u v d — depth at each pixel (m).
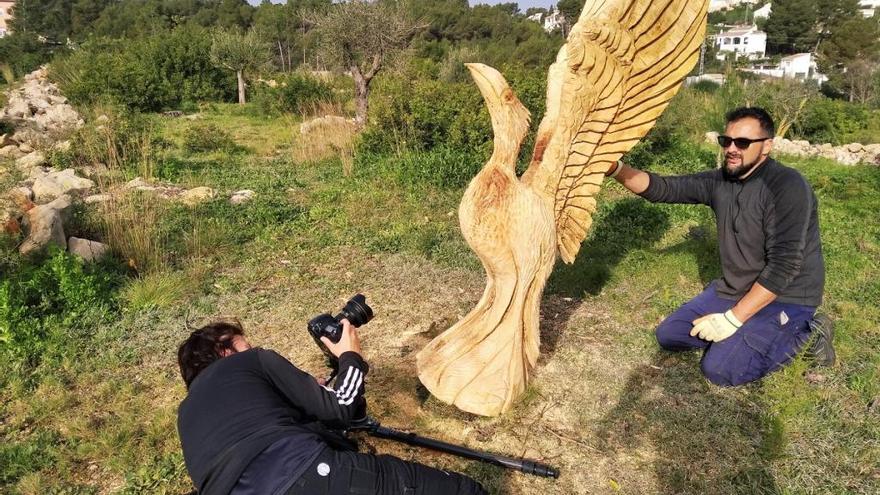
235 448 1.84
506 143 2.93
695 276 5.12
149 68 20.58
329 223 6.58
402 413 3.34
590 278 4.96
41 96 15.99
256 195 7.66
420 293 4.87
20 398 3.54
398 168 8.20
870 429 3.11
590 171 3.37
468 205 2.99
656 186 3.75
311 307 4.65
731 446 3.06
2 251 4.98
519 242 3.04
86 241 5.32
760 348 3.42
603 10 2.93
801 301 3.44
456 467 2.95
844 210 7.59
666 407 3.38
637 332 4.22
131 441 3.14
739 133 3.25
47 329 4.16
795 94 16.19
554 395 3.52
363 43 12.72
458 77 18.25
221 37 21.75
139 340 4.15
